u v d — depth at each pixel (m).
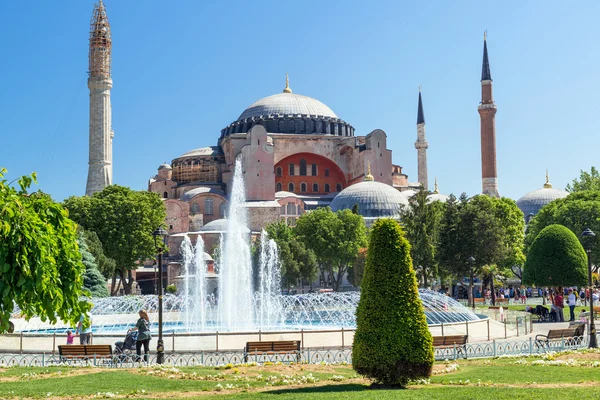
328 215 98.06
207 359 27.25
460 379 20.88
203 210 119.62
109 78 114.38
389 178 125.25
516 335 36.66
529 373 22.05
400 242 19.78
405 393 17.72
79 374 22.36
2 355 28.48
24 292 13.85
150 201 88.69
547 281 51.91
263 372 22.88
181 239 108.88
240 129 136.38
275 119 133.75
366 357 19.39
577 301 66.69
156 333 35.53
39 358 27.39
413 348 19.23
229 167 129.12
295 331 30.92
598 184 113.69
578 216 86.75
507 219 88.88
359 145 127.88
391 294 19.45
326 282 104.69
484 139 135.62
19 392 18.95
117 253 80.00
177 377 21.62
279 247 86.19
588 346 30.38
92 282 62.97
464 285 82.44
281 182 130.50
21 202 14.39
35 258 13.78
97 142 112.75
